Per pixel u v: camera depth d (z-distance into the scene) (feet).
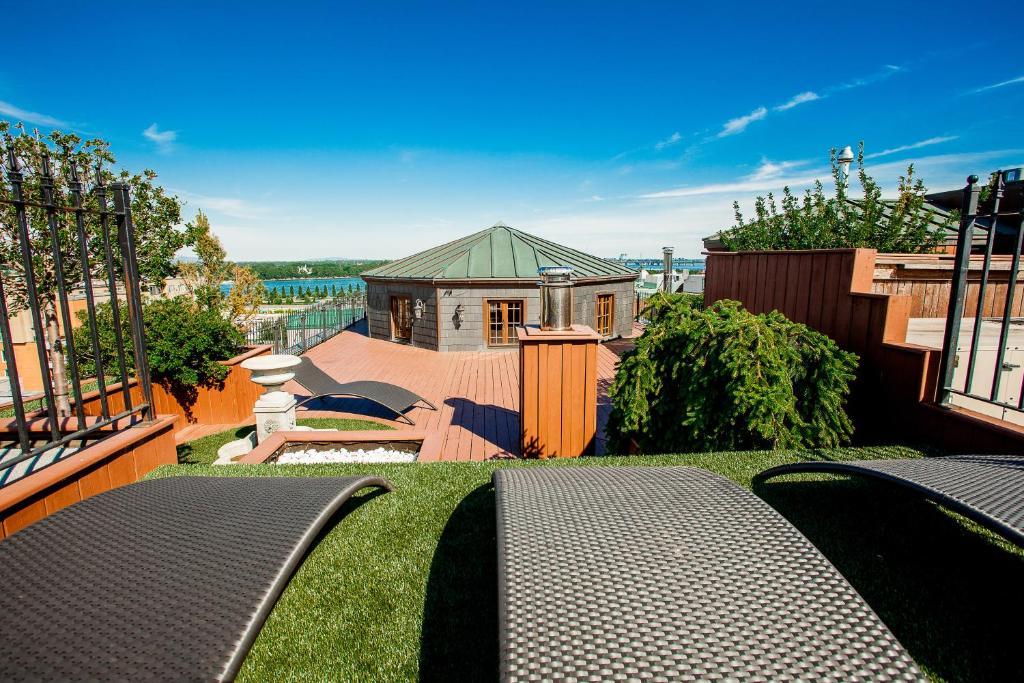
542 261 46.50
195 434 22.98
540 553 4.93
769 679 3.57
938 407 9.64
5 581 4.70
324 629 5.74
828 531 7.13
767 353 10.08
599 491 6.34
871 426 11.28
